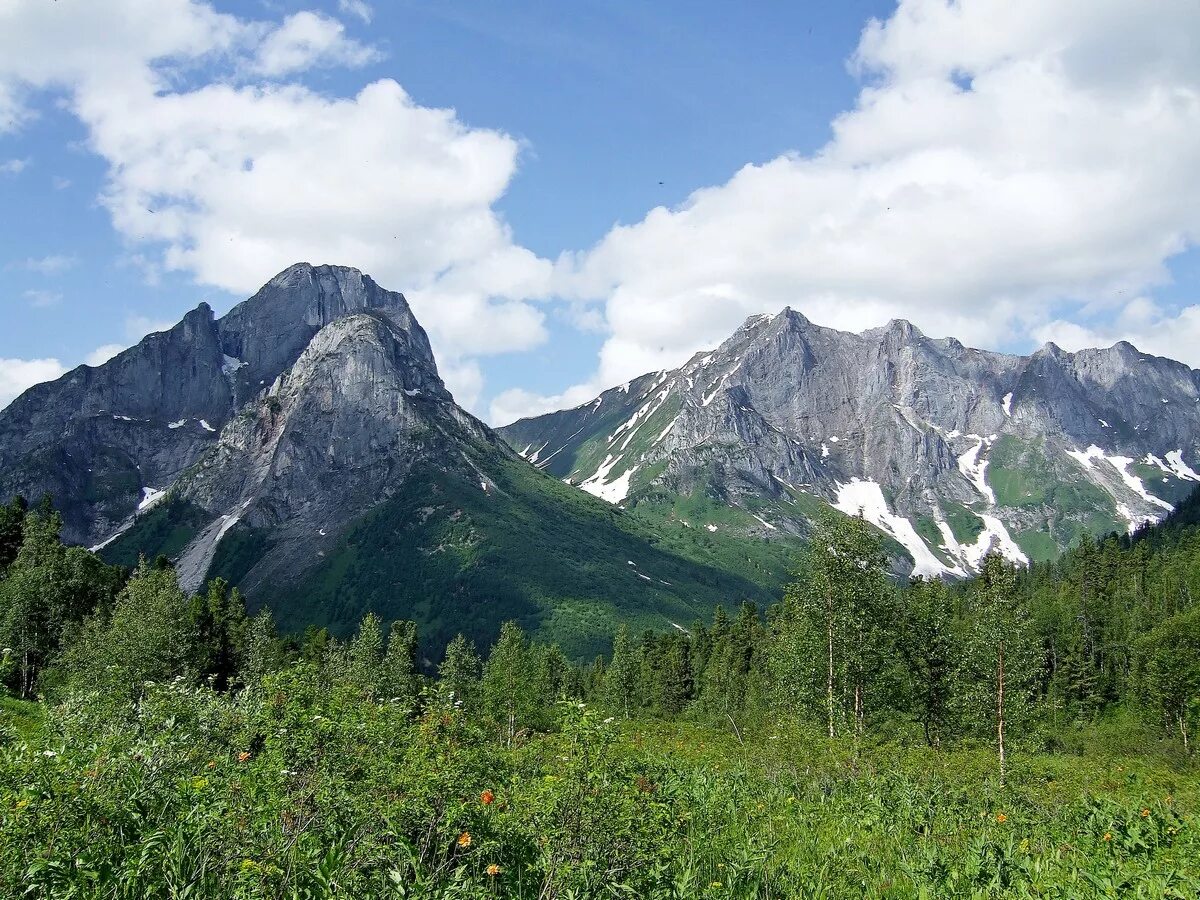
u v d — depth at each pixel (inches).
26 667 2780.5
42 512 4520.2
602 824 422.6
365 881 358.6
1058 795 994.1
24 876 312.0
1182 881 477.4
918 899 480.7
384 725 495.2
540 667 4170.8
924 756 1136.2
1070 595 5792.3
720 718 2856.8
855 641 1851.6
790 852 575.8
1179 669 3198.8
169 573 3171.8
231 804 390.3
